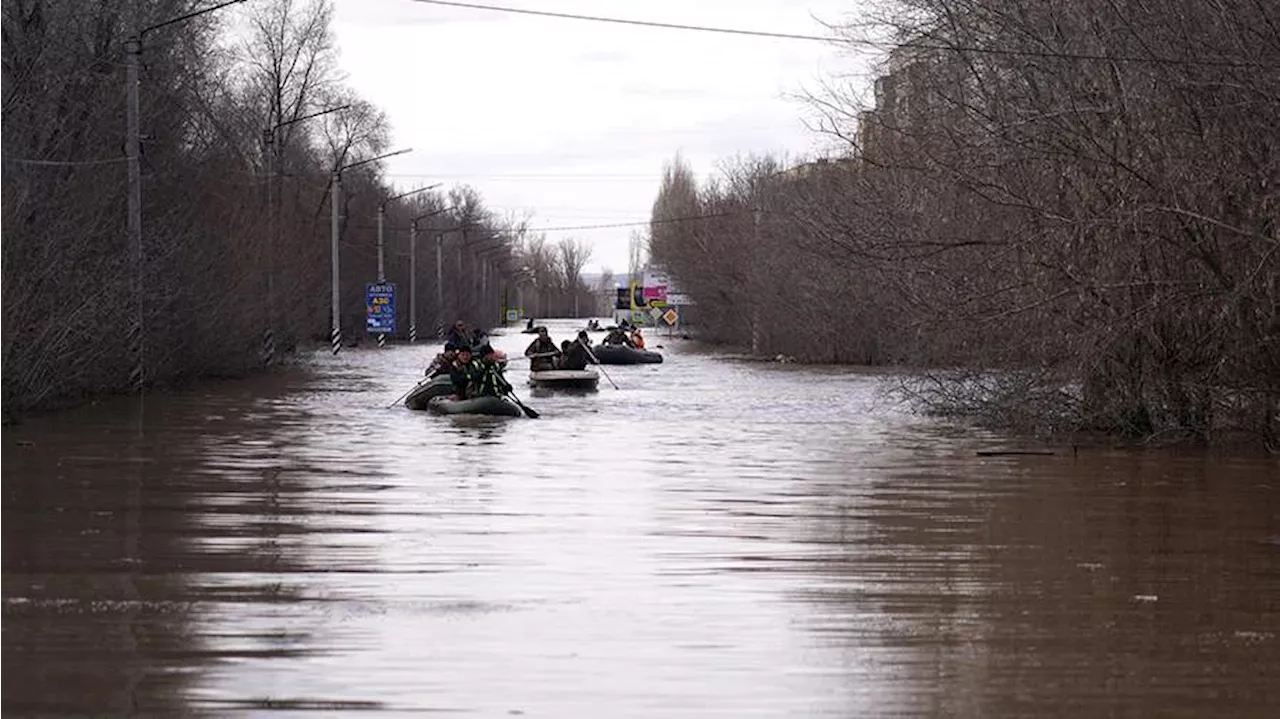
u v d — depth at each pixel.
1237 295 33.28
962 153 38.81
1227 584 18.95
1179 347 37.00
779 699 13.45
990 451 36.00
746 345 122.12
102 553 20.48
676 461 33.66
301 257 92.06
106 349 51.44
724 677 14.16
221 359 68.94
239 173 75.00
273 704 13.12
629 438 39.72
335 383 68.06
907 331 46.53
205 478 29.48
